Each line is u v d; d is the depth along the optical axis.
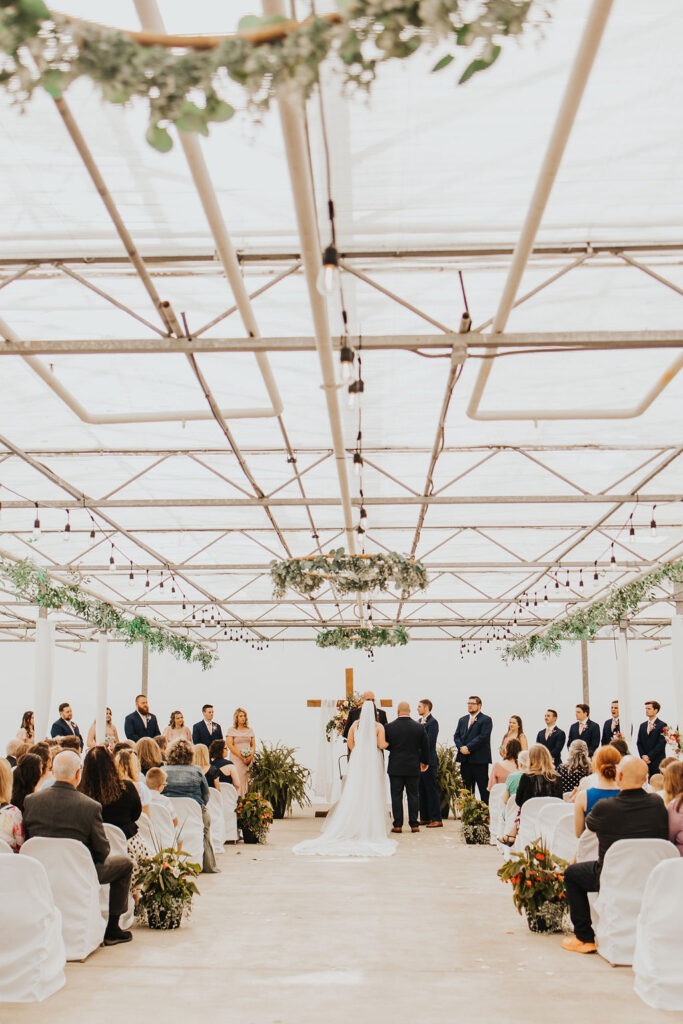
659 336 6.56
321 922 7.07
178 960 5.86
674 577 13.14
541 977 5.46
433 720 15.62
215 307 7.39
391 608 20.64
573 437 10.14
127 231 5.74
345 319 6.25
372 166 5.59
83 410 7.81
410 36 2.83
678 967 4.90
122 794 6.73
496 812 12.02
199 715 23.92
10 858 5.07
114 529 13.88
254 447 10.58
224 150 5.36
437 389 8.85
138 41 2.92
